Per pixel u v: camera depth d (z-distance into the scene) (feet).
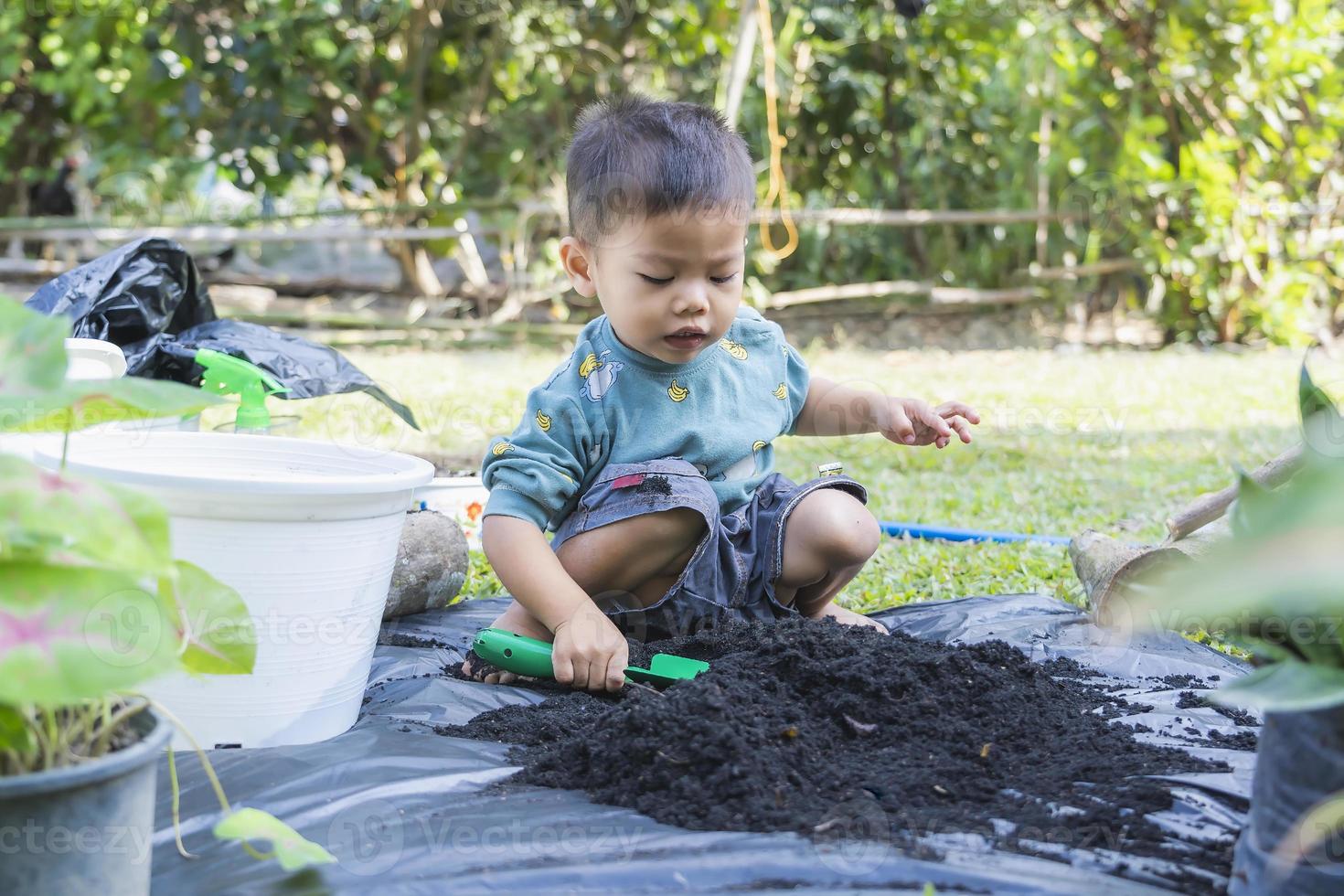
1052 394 19.04
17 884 3.26
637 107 6.88
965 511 11.82
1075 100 25.49
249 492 4.82
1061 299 26.81
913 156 28.22
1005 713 5.25
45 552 3.30
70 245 27.68
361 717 5.73
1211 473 13.43
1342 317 25.70
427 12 24.68
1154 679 6.24
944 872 3.90
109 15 24.08
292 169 24.82
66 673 3.01
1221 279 24.85
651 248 6.42
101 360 6.80
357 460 5.95
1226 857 4.03
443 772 4.79
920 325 27.20
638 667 6.07
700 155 6.47
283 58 23.76
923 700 5.17
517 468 6.58
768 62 16.60
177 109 24.90
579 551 6.62
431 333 25.27
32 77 26.23
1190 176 24.36
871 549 6.99
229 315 24.35
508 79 26.25
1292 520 2.82
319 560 5.07
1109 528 10.32
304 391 8.63
